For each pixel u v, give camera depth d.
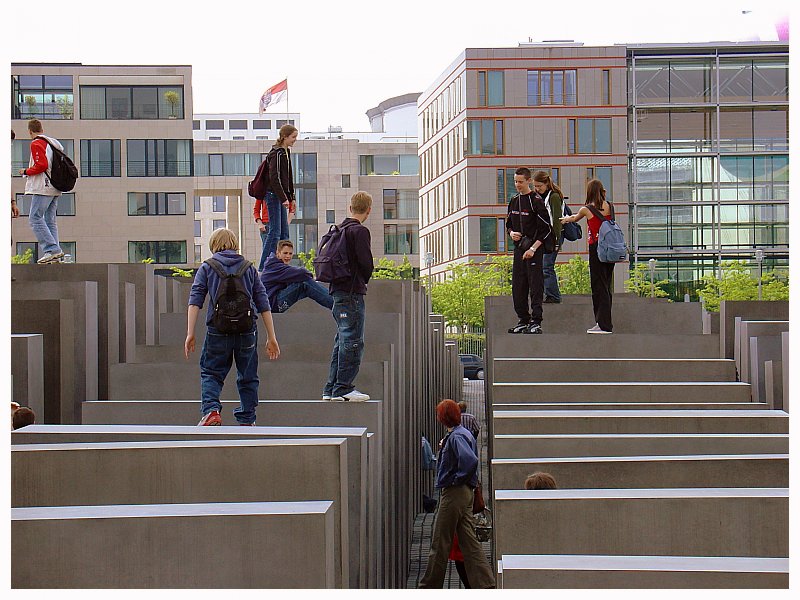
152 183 64.69
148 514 6.02
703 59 73.56
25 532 5.96
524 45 77.88
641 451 9.75
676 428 10.42
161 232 64.81
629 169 74.25
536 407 11.86
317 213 95.69
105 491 7.29
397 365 14.88
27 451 7.30
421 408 22.78
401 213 101.25
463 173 78.38
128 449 7.30
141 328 14.41
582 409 11.78
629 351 14.59
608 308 14.96
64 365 11.59
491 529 13.45
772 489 7.32
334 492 7.31
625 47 74.69
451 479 11.86
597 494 7.19
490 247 77.06
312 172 95.88
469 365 62.78
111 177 64.56
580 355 14.64
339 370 10.90
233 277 9.45
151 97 64.69
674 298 72.50
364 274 10.77
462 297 68.38
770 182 72.88
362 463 9.34
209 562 5.96
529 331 15.06
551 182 15.17
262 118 136.50
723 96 73.31
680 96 74.12
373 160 102.12
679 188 73.50
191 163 64.75
